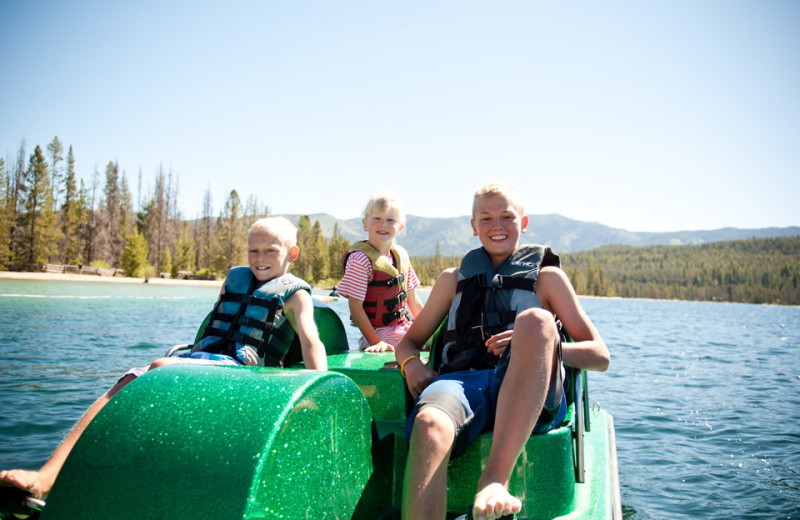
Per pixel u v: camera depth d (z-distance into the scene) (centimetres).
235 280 264
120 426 144
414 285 410
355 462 175
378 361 282
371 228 378
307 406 149
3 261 5669
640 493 441
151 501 132
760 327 3681
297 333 257
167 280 6131
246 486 128
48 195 6334
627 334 2452
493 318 237
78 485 138
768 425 670
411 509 172
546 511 198
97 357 866
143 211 9750
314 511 150
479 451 199
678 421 686
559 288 243
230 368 162
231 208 9988
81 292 2984
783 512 405
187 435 139
